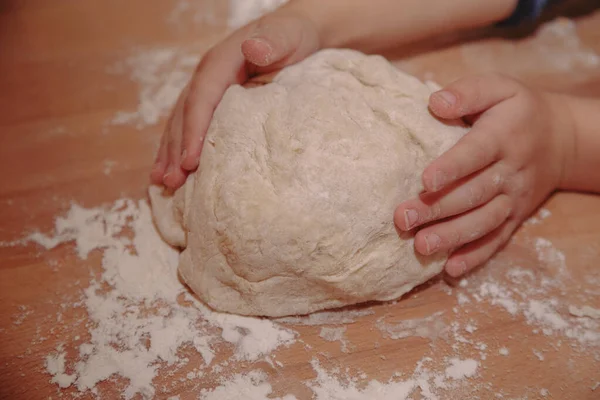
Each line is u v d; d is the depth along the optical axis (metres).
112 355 1.06
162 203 1.20
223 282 1.06
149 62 1.62
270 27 1.16
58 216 1.29
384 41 1.48
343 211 0.97
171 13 1.76
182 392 1.01
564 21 1.70
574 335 1.09
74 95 1.54
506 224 1.17
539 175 1.19
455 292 1.15
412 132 1.03
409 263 1.04
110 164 1.39
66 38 1.69
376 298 1.08
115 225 1.26
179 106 1.23
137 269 1.17
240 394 1.01
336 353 1.06
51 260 1.21
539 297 1.15
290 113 1.04
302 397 1.00
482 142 1.03
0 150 1.42
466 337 1.09
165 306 1.12
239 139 1.04
